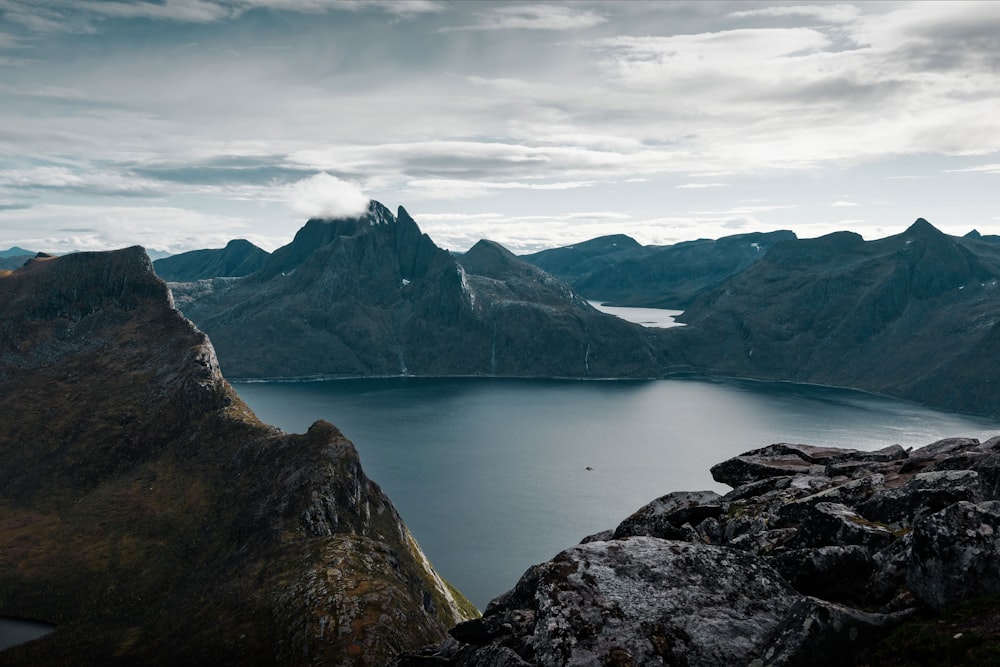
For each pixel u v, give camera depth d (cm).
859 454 4397
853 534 2842
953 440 4244
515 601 3056
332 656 15088
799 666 2100
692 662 2202
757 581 2523
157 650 18412
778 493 3772
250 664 16125
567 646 2281
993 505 2406
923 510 2931
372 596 17512
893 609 2388
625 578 2538
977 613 2136
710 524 3647
